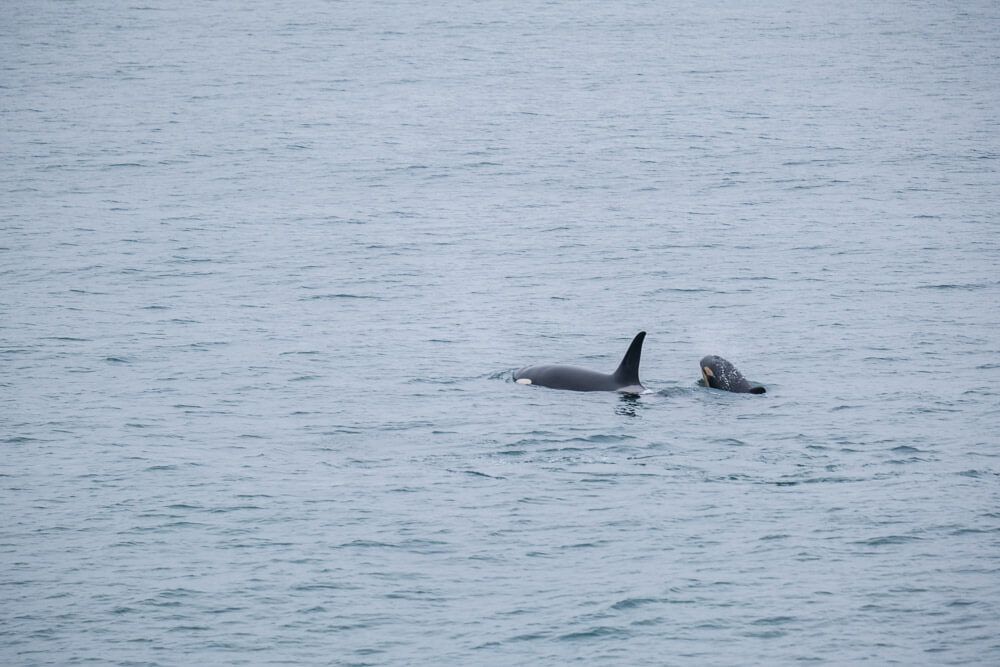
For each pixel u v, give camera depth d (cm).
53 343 12300
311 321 13388
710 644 6003
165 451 9056
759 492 8069
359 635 6144
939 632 6059
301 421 9831
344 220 19425
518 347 12350
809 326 12975
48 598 6538
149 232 18250
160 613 6369
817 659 5831
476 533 7412
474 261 16550
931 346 12056
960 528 7350
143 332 12794
